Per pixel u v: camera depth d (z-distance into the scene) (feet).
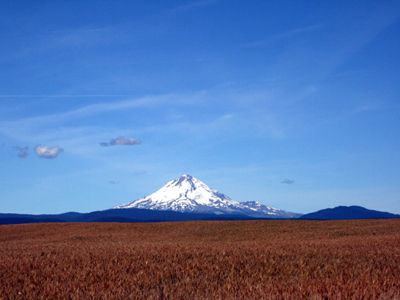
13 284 65.98
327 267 75.20
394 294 50.01
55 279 69.00
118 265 82.58
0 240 197.77
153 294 54.49
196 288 59.36
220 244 129.90
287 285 57.93
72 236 202.59
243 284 60.85
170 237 191.31
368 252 99.30
